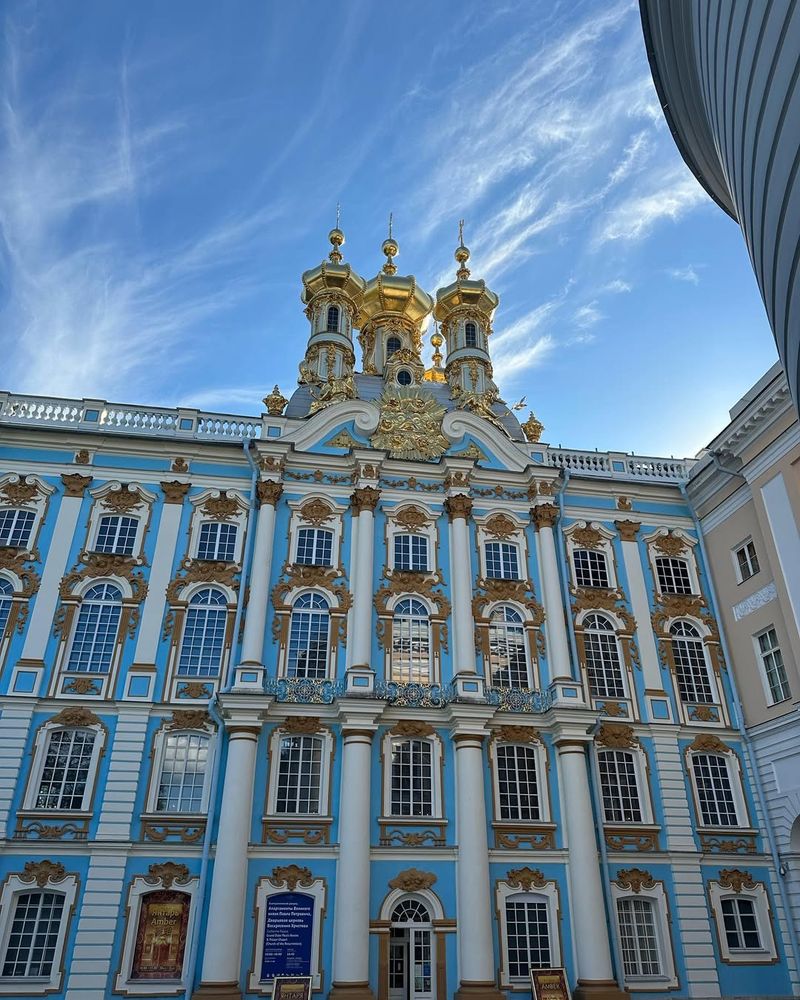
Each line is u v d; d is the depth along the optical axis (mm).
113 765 27875
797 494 30422
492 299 48188
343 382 38656
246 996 25391
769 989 28609
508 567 34719
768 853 30844
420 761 30047
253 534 32781
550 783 30438
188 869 26859
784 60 11109
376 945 26828
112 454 33500
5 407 33719
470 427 37281
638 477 38344
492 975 26609
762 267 13273
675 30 16484
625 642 34000
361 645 31016
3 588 30281
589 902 28078
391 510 34406
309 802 28672
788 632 30516
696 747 32469
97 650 29891
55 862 26281
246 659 29719
